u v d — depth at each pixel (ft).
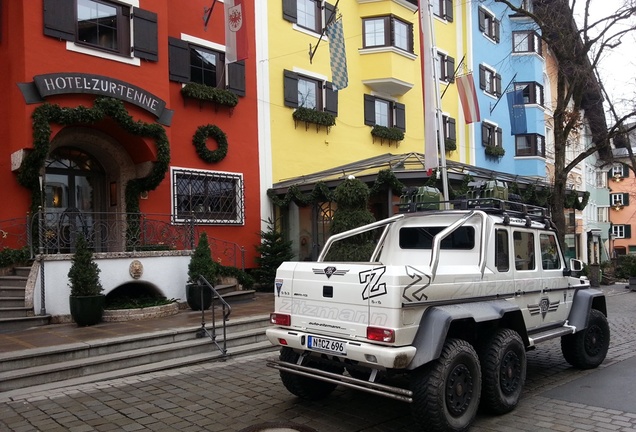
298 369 18.12
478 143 80.69
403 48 64.03
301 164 55.01
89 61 36.70
